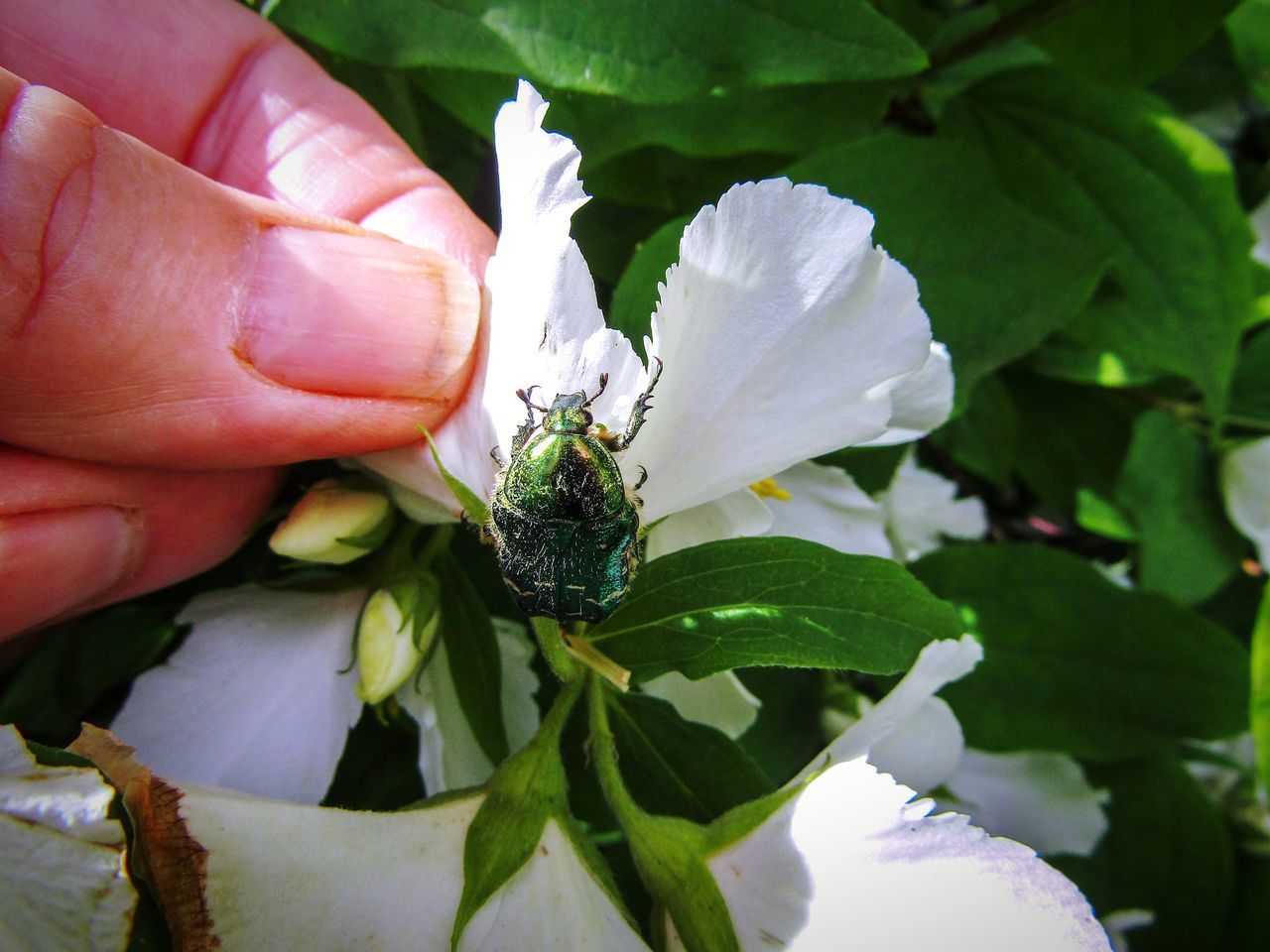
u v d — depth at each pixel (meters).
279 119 0.08
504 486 0.06
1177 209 0.10
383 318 0.07
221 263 0.07
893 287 0.06
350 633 0.08
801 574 0.06
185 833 0.05
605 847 0.08
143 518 0.08
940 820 0.06
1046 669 0.10
